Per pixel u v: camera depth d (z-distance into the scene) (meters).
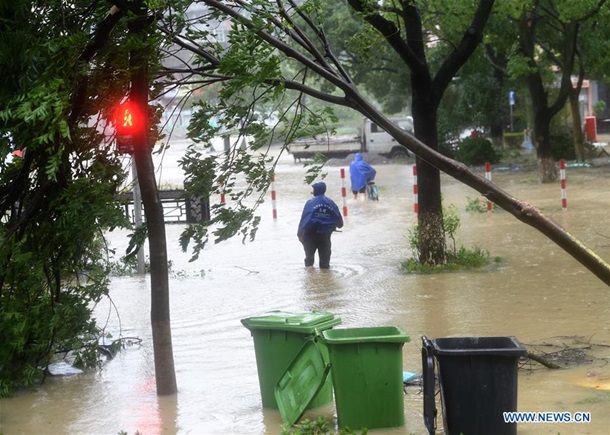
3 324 13.90
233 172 13.52
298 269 23.88
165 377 13.30
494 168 50.62
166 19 13.14
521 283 20.41
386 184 46.69
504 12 28.97
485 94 55.31
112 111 13.43
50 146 12.31
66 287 15.90
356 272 23.00
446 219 23.67
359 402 11.03
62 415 12.61
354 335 11.36
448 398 10.38
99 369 15.06
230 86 12.05
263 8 12.15
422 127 22.03
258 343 12.38
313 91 12.36
